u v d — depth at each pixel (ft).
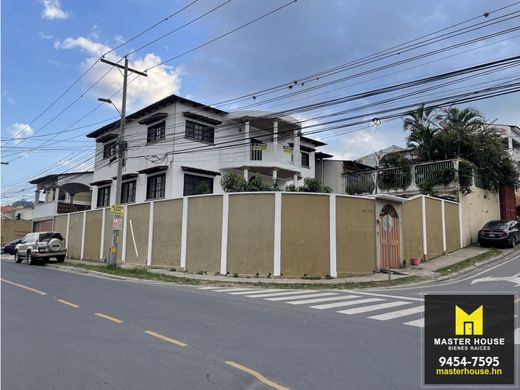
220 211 65.98
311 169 119.44
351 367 18.99
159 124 96.27
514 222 89.15
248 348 21.76
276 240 61.36
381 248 65.67
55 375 17.58
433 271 63.77
